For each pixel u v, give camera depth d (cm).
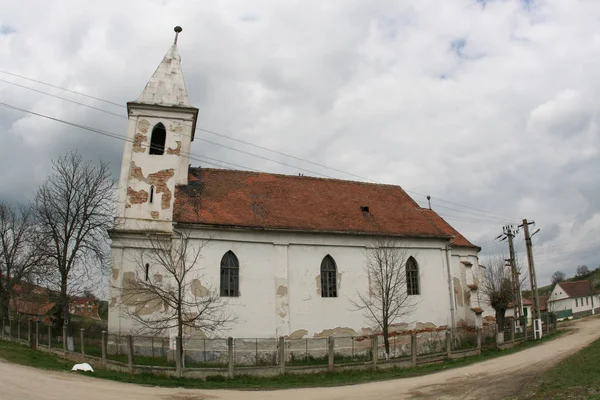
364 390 1844
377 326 3030
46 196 3203
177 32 3559
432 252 3378
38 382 1719
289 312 2817
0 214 4262
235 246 2794
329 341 2338
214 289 2678
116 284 2903
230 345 2189
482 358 2712
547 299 9556
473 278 3634
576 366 1945
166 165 3144
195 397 1675
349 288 3020
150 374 2134
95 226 3159
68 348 2841
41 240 3341
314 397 1700
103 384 1823
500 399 1498
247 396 1727
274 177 3416
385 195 3706
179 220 2675
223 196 3036
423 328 3189
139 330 2833
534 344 3316
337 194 3488
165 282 2923
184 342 2558
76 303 4559
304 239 2967
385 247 3131
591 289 9494
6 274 4191
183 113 3253
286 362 2677
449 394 1650
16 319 3806
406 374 2250
